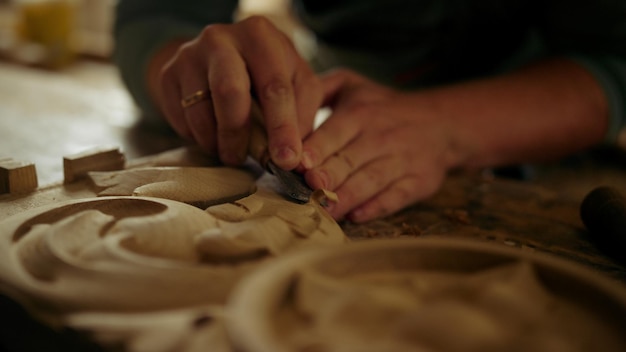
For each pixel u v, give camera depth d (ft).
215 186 2.22
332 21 4.67
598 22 3.63
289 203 1.98
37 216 1.82
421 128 2.80
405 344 1.12
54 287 1.37
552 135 3.29
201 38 2.52
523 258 1.37
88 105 4.49
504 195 2.91
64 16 6.51
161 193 2.10
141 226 1.63
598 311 1.25
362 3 4.48
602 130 3.48
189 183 2.19
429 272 1.42
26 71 5.83
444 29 4.23
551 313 1.25
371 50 4.65
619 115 3.51
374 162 2.50
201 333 1.19
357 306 1.21
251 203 1.93
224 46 2.40
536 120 3.23
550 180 4.61
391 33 4.47
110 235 1.58
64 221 1.65
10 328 1.46
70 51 6.71
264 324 1.07
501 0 4.06
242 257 1.51
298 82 2.48
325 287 1.25
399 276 1.39
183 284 1.34
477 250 1.41
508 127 3.16
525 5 4.13
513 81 3.40
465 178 3.15
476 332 1.11
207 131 2.50
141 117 4.21
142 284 1.35
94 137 3.66
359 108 2.71
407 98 3.02
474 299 1.26
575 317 1.24
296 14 5.28
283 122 2.22
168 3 4.23
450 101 3.12
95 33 8.31
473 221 2.55
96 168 2.53
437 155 2.81
